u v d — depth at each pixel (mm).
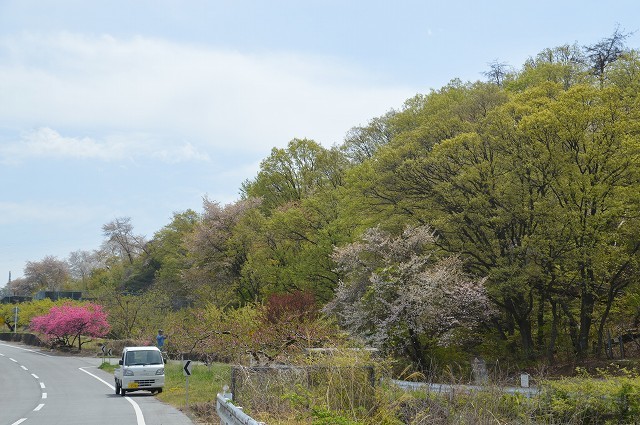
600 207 32000
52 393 29719
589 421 18328
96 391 30391
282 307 36219
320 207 52094
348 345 19062
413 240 35094
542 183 33781
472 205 34438
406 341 33531
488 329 38906
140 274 95688
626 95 34031
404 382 20656
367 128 60219
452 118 37656
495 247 35469
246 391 15328
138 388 27375
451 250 36969
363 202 39438
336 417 12516
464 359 35156
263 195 66688
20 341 82562
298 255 52062
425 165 36031
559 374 31281
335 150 62219
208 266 62281
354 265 36250
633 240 32438
